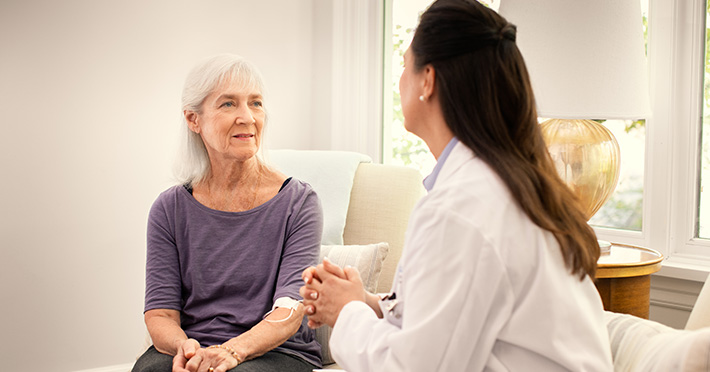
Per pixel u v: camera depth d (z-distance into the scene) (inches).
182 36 117.4
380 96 127.6
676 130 93.9
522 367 42.6
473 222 41.1
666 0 93.1
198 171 78.4
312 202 77.0
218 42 120.6
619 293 77.0
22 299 109.0
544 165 46.1
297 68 128.6
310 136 131.3
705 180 93.8
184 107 77.0
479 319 40.9
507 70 45.0
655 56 94.6
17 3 105.3
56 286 111.1
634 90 76.3
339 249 84.6
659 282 94.1
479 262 40.6
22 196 107.9
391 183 95.0
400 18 125.6
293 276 72.7
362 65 127.1
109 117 112.7
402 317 45.4
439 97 46.3
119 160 114.0
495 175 43.5
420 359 40.6
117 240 114.9
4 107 105.8
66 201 110.7
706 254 92.6
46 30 107.3
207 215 75.9
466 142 45.1
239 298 74.6
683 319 92.4
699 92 92.9
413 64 47.8
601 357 44.2
